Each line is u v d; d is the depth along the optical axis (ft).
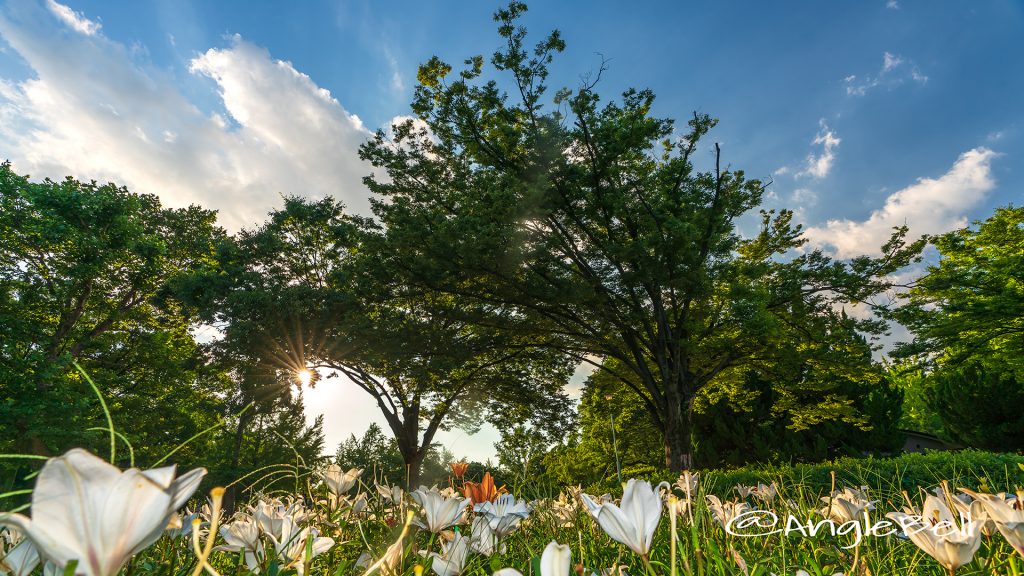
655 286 46.80
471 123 51.42
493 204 44.06
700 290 44.06
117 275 68.44
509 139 48.01
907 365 57.00
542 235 48.42
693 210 48.24
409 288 53.06
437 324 56.95
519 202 42.52
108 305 68.64
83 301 62.90
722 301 50.47
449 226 43.78
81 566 1.18
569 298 44.78
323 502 4.69
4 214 58.90
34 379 49.83
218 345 59.98
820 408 53.98
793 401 55.16
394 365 52.75
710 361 53.93
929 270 53.52
